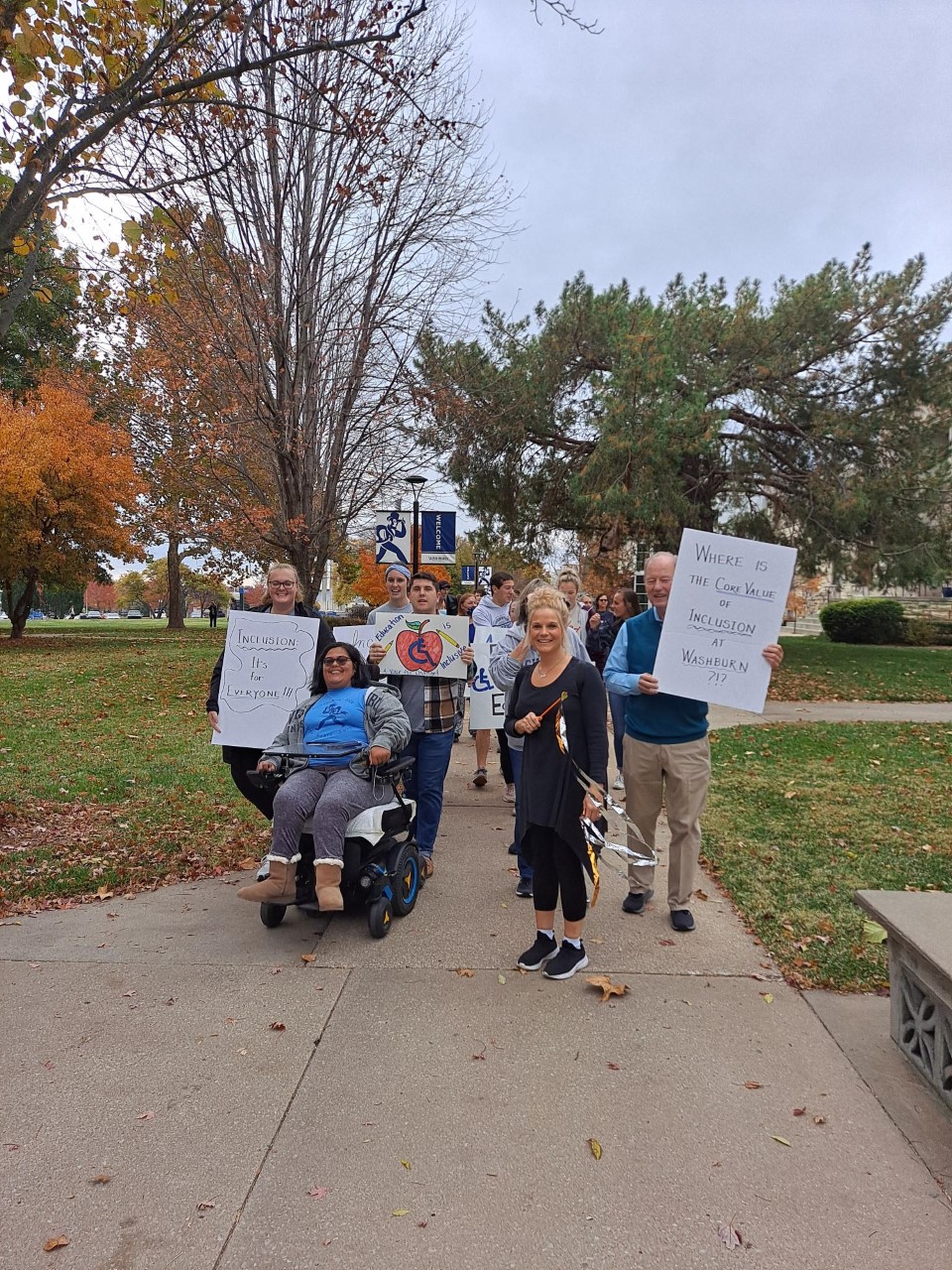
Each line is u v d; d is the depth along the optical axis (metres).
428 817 5.23
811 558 20.77
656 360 16.55
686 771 4.40
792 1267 2.19
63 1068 3.10
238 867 5.49
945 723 11.62
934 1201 2.44
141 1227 2.33
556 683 3.80
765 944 4.21
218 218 10.44
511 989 3.73
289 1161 2.59
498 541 21.95
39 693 12.71
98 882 5.13
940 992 2.86
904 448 18.81
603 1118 2.81
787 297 19.19
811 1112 2.85
